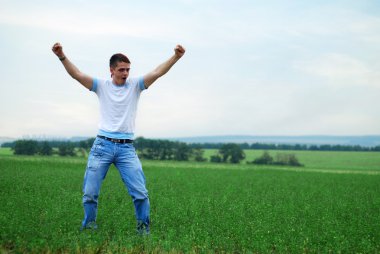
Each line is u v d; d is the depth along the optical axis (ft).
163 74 29.84
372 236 32.42
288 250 27.91
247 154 486.38
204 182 83.20
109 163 30.22
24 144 292.40
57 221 31.78
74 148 299.17
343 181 105.50
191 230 30.83
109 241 27.35
